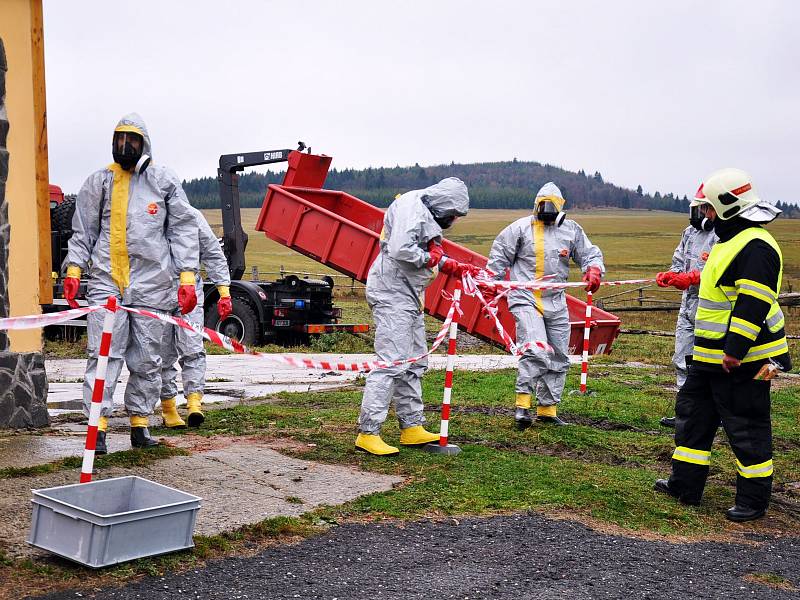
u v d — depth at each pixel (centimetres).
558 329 906
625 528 580
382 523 557
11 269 809
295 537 522
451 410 995
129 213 688
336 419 891
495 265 909
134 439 735
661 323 2778
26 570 447
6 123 808
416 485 642
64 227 1867
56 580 439
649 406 1049
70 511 457
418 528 550
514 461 727
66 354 1702
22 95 822
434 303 1521
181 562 471
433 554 505
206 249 900
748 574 508
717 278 630
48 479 608
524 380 884
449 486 643
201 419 851
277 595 436
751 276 611
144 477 629
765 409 629
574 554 518
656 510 620
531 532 552
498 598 446
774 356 624
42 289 836
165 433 817
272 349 1831
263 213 1670
